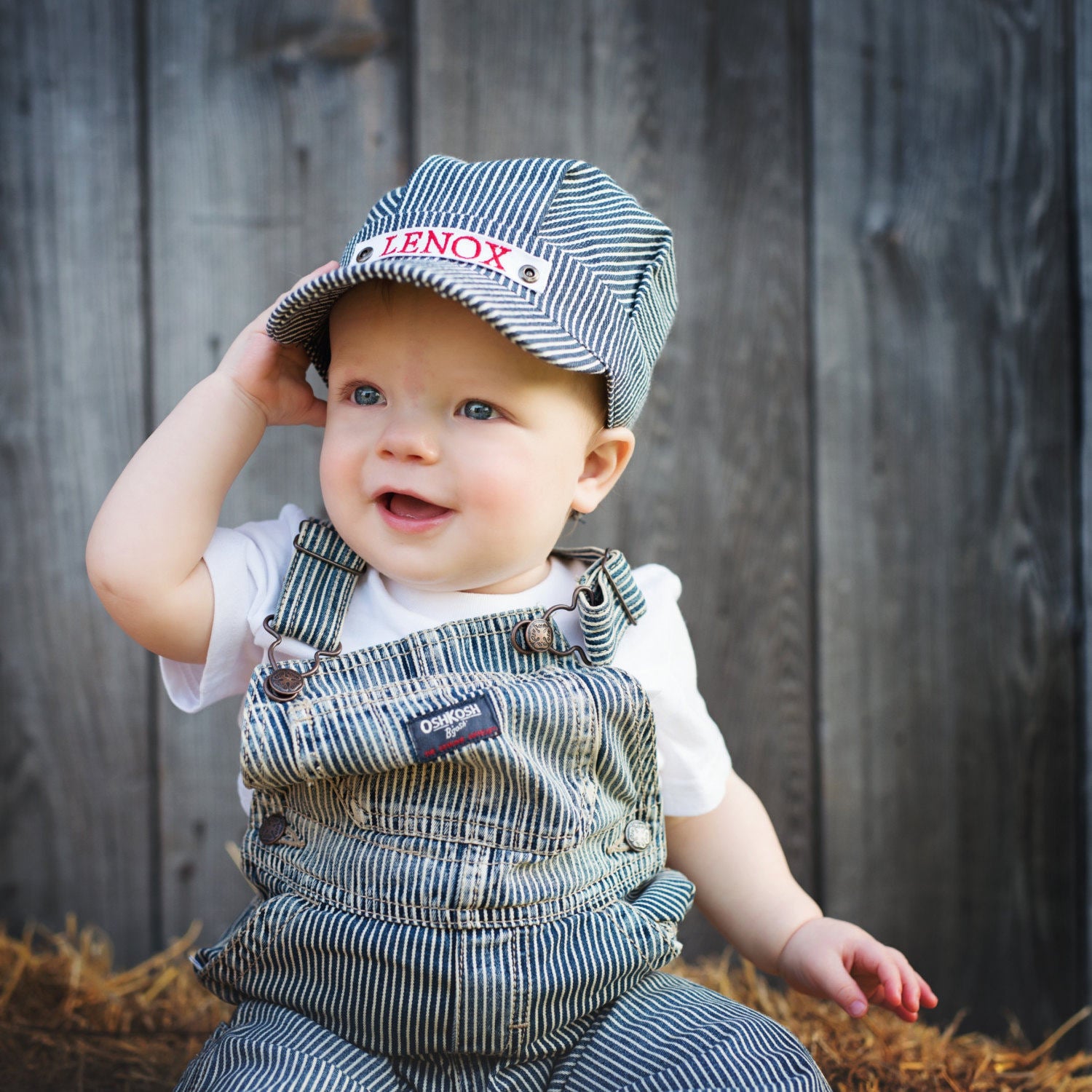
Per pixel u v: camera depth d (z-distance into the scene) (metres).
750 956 1.29
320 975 1.07
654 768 1.19
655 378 1.82
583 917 1.09
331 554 1.17
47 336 1.73
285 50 1.77
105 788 1.75
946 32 1.88
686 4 1.83
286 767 1.07
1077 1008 1.86
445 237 1.09
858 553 1.86
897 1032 1.59
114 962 1.74
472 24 1.78
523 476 1.08
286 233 1.77
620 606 1.21
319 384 1.44
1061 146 1.89
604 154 1.81
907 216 1.87
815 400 1.85
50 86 1.73
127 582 1.11
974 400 1.88
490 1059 1.07
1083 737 1.88
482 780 1.08
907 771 1.86
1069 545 1.89
